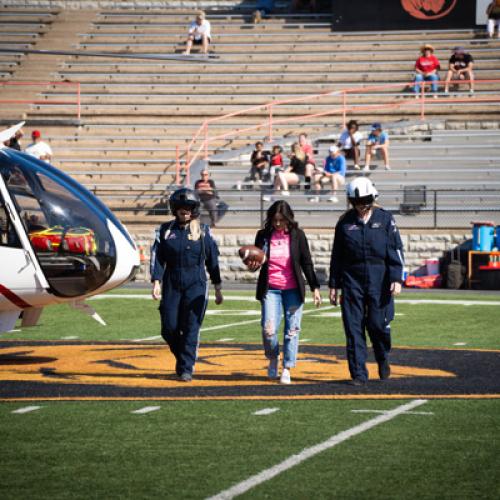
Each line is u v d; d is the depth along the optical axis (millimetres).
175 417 15289
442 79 65875
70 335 27688
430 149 56250
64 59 70938
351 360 18469
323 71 68188
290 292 18500
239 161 58156
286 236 18500
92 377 19594
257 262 18031
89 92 67312
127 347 24828
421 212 48750
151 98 66312
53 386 18375
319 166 56094
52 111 64312
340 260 18594
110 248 21047
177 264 18672
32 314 21906
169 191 54312
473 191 48500
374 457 12719
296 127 62094
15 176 20406
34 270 20219
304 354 23406
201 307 18797
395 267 18359
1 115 64000
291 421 14984
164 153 59688
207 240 18766
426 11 70812
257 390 17859
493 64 66375
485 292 42656
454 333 28047
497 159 54156
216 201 50312
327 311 34438
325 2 76875
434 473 11922
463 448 13211
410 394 17391
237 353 23516
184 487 11258
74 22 75125
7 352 23750
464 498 10875
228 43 72250
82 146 61219
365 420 15055
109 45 72125
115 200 54219
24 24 75375
